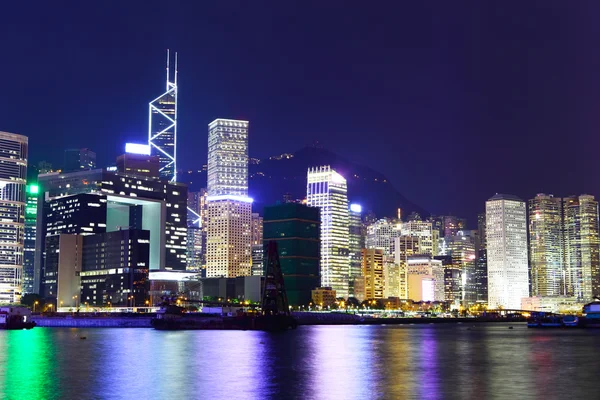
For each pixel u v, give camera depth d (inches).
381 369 6924.2
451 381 5866.1
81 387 5605.3
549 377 6151.6
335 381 5930.1
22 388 5551.2
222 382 5905.5
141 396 5128.0
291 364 7514.8
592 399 4852.4
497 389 5344.5
